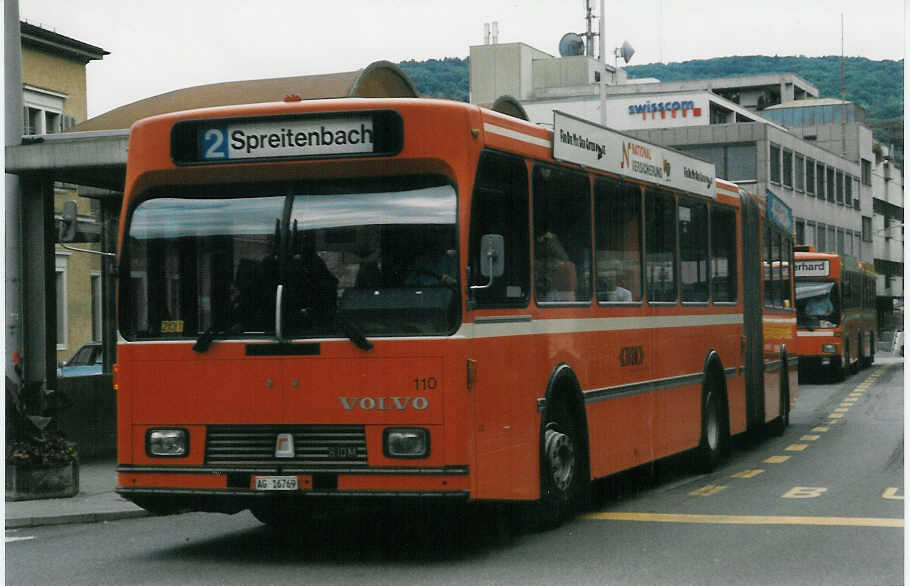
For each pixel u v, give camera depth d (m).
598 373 11.89
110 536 11.57
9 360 14.86
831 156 96.75
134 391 9.70
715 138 80.12
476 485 9.23
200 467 9.49
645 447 13.24
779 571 8.83
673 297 14.34
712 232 16.08
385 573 9.00
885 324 105.50
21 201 15.86
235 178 9.59
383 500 9.13
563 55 108.06
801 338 38.12
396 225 9.31
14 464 13.95
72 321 38.56
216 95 18.25
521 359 10.10
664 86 120.00
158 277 9.74
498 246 9.16
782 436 20.78
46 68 37.81
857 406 28.11
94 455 18.73
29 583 8.84
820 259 38.28
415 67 113.94
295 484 9.27
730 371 16.73
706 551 9.71
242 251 9.58
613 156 12.45
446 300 9.16
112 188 18.47
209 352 9.53
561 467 10.79
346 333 9.24
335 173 9.44
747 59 155.75
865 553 9.56
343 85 17.53
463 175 9.27
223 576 9.03
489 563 9.34
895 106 128.25
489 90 104.38
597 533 10.75
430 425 9.10
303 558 9.83
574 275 11.37
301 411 9.31
